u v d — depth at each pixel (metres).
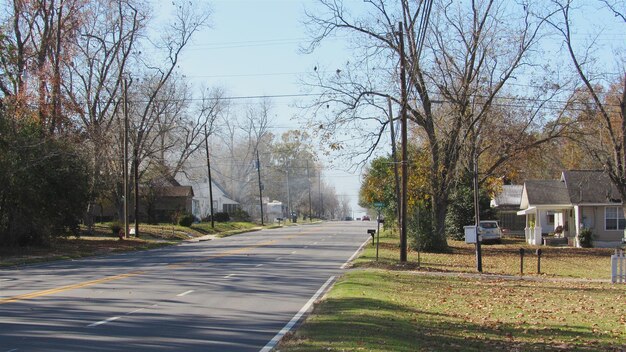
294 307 15.18
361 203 81.19
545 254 39.97
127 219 47.88
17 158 34.50
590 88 35.03
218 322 12.88
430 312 15.04
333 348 9.67
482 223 51.62
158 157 66.25
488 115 35.97
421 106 37.69
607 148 42.28
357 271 24.62
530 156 39.06
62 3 42.25
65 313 13.71
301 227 84.38
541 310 16.48
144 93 55.06
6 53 38.69
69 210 38.34
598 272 28.80
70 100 44.41
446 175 37.91
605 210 48.16
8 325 12.08
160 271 24.16
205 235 60.88
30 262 29.69
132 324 12.44
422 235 39.03
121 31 49.28
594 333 13.08
